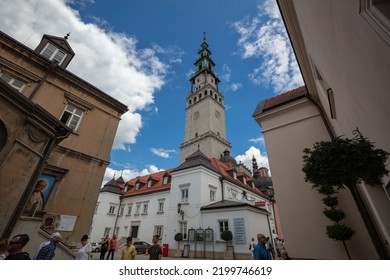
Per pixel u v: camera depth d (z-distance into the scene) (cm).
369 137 407
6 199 564
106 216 3175
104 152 1243
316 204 935
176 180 2448
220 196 2478
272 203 3719
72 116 1169
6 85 575
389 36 209
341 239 776
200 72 6091
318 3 424
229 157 4019
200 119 4834
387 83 248
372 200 551
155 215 2753
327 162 349
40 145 693
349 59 356
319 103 1094
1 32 1000
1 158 557
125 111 1457
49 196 944
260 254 481
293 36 855
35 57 1088
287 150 1127
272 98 1465
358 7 256
